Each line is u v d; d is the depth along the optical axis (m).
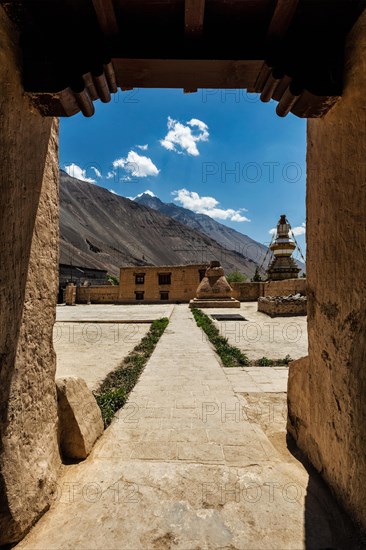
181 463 2.98
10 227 2.06
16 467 2.08
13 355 2.11
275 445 3.44
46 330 2.63
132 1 1.97
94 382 5.68
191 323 14.15
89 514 2.31
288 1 1.89
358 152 2.14
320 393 2.76
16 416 2.13
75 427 3.04
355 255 2.19
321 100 2.33
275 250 25.94
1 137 1.93
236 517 2.28
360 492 2.08
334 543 2.05
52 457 2.62
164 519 2.26
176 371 6.30
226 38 2.25
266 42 2.23
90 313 19.97
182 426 3.88
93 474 2.79
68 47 2.21
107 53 2.23
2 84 1.91
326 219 2.62
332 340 2.52
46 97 2.18
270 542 2.06
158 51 2.27
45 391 2.58
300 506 2.39
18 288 2.18
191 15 1.98
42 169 2.53
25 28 2.04
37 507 2.23
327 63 2.27
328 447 2.59
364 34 2.02
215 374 6.09
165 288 31.75
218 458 3.13
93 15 2.06
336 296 2.46
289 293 21.19
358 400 2.13
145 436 3.61
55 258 2.82
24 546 2.02
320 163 2.73
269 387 5.34
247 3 1.99
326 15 2.08
